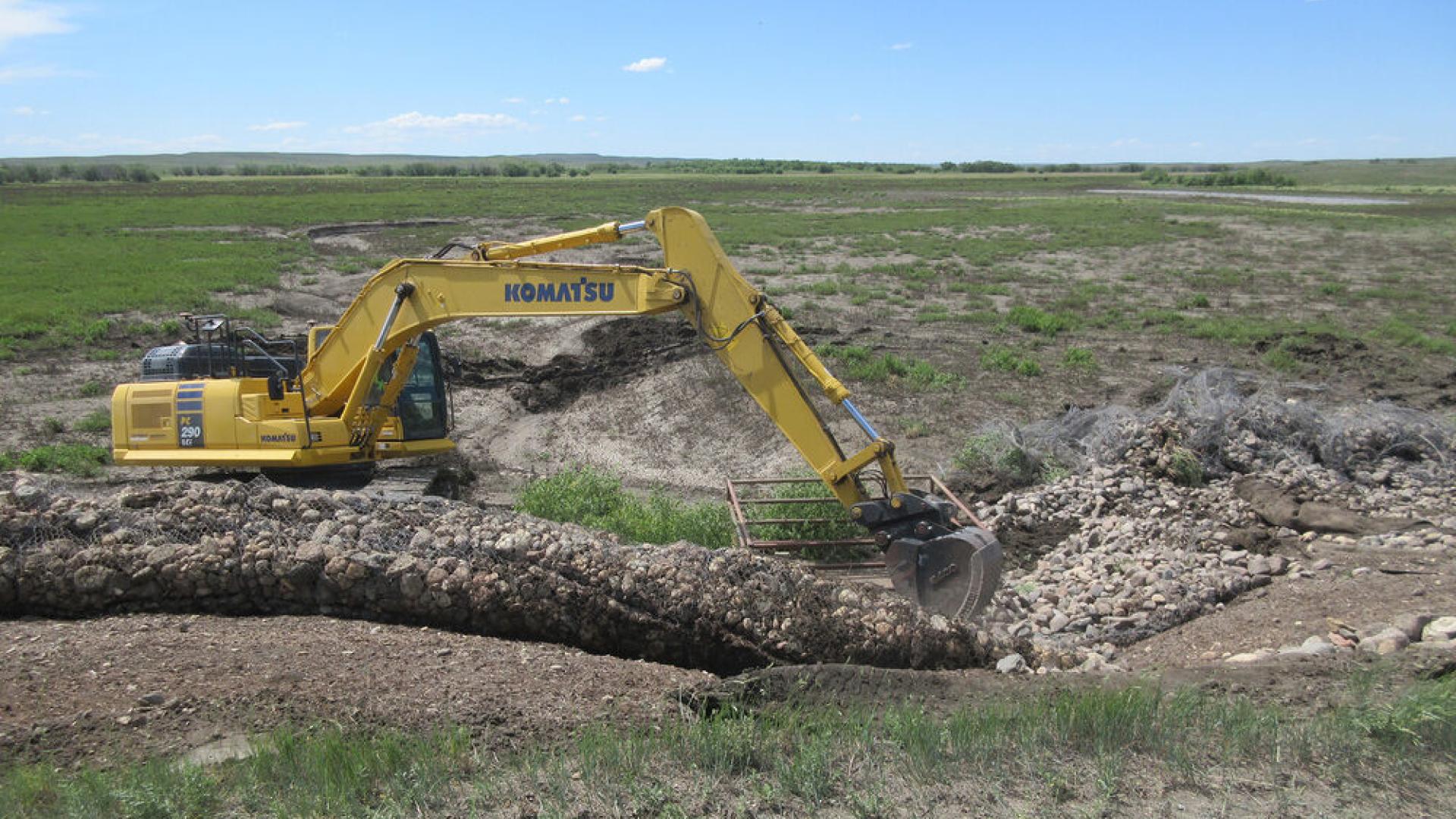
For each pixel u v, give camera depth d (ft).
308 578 28.37
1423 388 62.08
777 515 40.37
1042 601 34.76
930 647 27.68
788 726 19.65
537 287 35.86
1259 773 18.40
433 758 18.08
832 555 38.17
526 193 251.60
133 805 16.01
